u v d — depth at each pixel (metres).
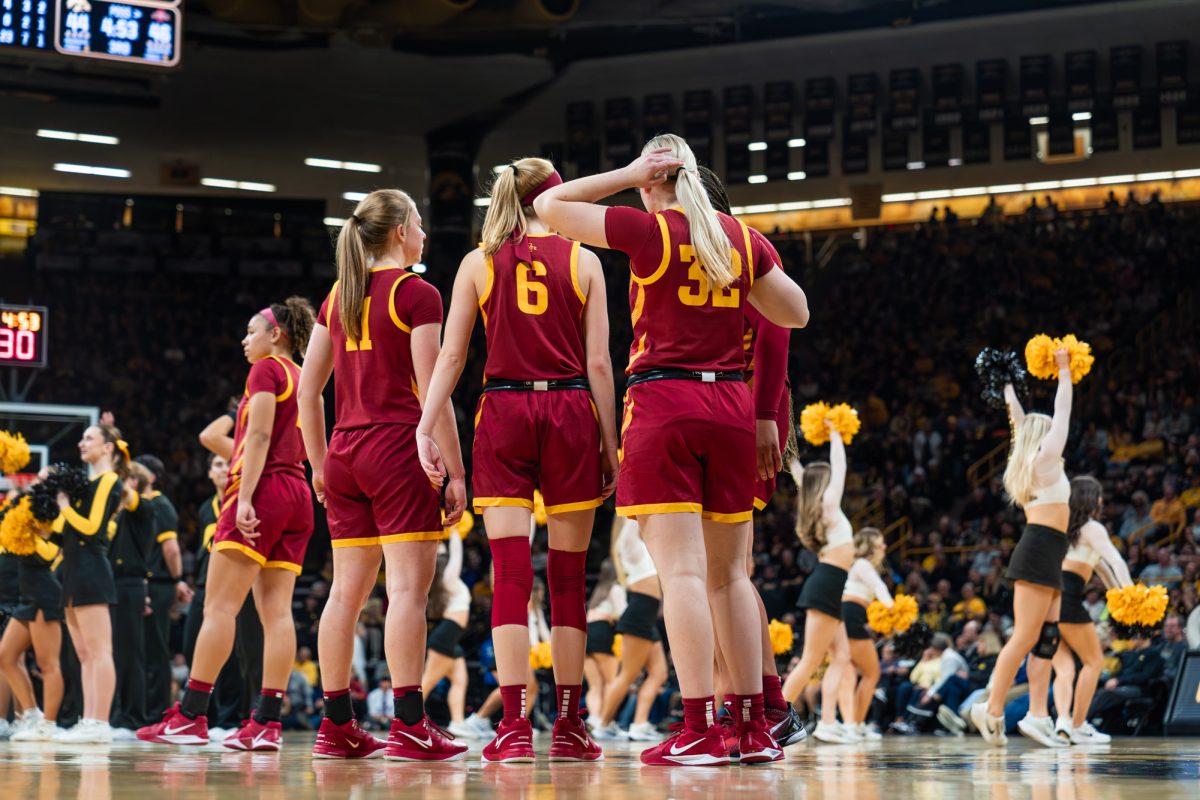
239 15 21.02
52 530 7.71
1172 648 10.52
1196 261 23.84
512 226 4.26
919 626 9.38
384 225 4.54
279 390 5.61
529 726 4.07
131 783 3.11
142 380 25.42
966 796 2.64
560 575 4.21
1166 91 22.19
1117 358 22.81
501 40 22.28
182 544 22.36
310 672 13.99
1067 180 25.38
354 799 2.53
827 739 8.50
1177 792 2.84
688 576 3.67
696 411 3.68
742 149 24.31
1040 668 7.65
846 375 24.89
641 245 3.72
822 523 7.71
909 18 21.73
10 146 25.11
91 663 7.33
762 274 3.93
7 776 3.43
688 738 3.73
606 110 24.41
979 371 7.38
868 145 25.20
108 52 14.67
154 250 26.44
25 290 25.78
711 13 21.75
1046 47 22.61
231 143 25.58
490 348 4.21
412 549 4.34
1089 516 7.84
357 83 23.48
